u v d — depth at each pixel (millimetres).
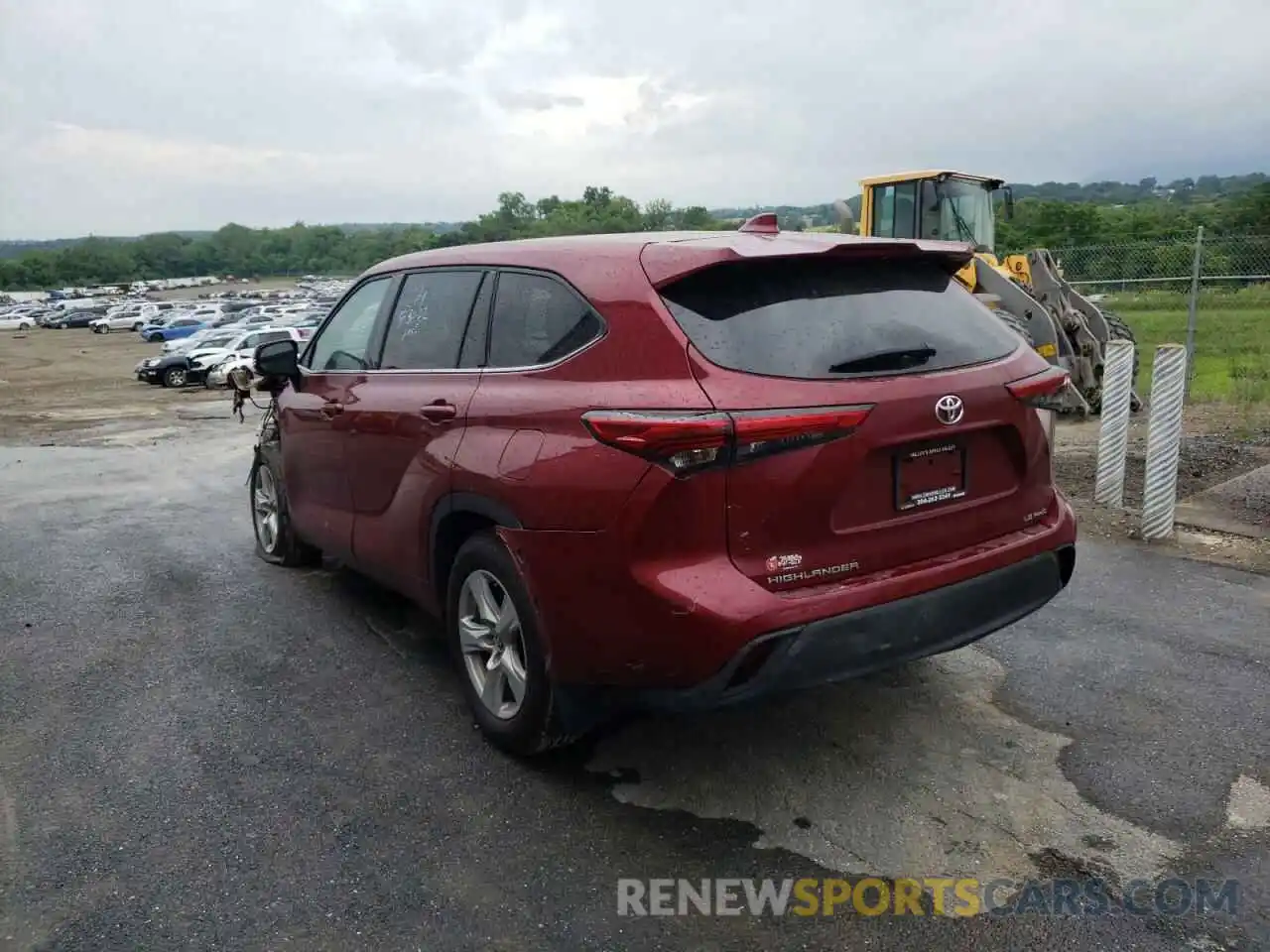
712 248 3205
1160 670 4312
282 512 6121
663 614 2986
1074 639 4684
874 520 3162
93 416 18938
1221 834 3125
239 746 3891
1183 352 6000
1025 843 3113
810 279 3287
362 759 3768
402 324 4473
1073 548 3742
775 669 2955
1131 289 13773
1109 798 3340
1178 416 6035
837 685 4262
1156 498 6141
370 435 4418
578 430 3195
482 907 2873
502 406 3549
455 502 3727
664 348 3086
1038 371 3609
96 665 4734
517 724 3590
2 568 6453
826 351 3104
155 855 3156
